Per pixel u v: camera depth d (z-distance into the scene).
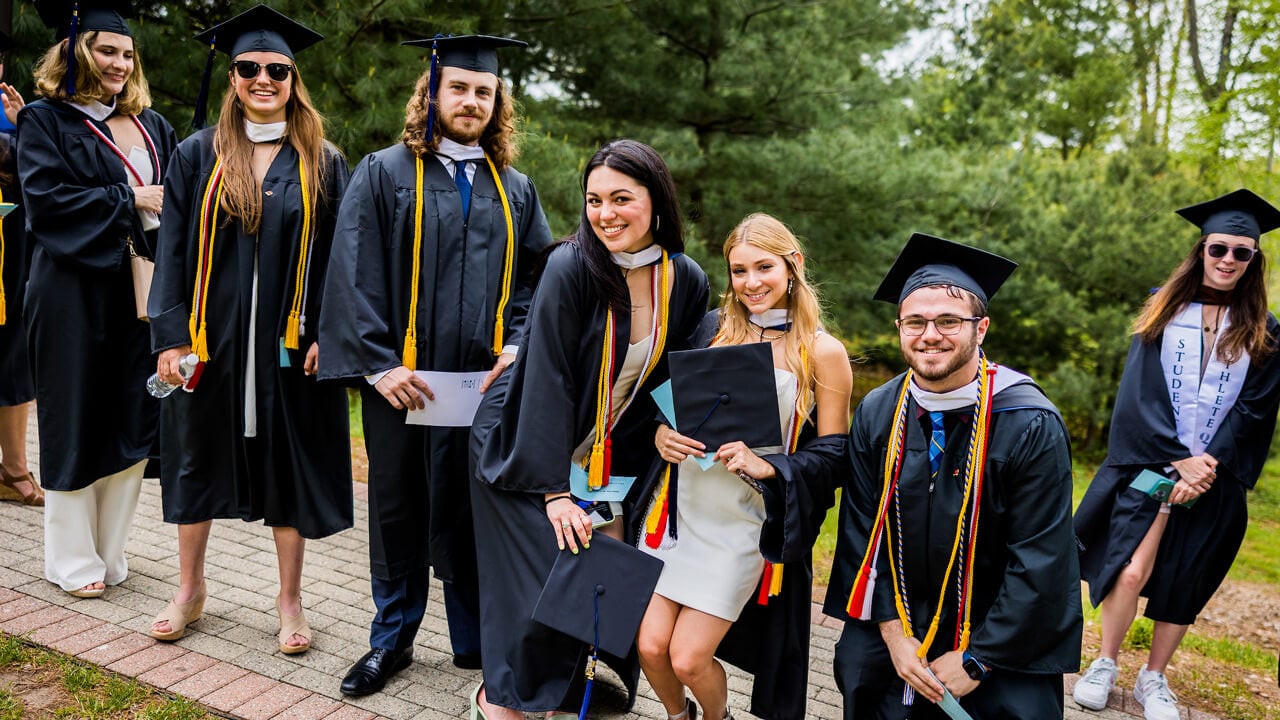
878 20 11.57
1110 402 10.58
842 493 2.73
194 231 3.27
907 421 2.57
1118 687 3.98
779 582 2.69
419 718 3.08
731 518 2.75
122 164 3.79
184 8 7.36
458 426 3.16
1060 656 2.43
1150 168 11.63
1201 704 3.99
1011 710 2.45
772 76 10.32
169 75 7.10
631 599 2.66
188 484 3.36
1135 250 10.40
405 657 3.42
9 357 4.57
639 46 10.36
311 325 3.38
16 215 4.51
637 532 2.85
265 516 3.41
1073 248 10.76
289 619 3.45
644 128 10.27
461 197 3.22
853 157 10.35
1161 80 18.94
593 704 3.29
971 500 2.46
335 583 4.17
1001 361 11.74
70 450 3.67
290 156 3.35
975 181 11.44
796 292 2.76
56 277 3.65
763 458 2.63
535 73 10.20
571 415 2.75
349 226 3.12
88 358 3.69
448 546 3.22
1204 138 9.70
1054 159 13.95
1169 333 3.67
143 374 3.89
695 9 10.26
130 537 4.53
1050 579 2.39
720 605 2.67
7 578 3.87
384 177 3.15
